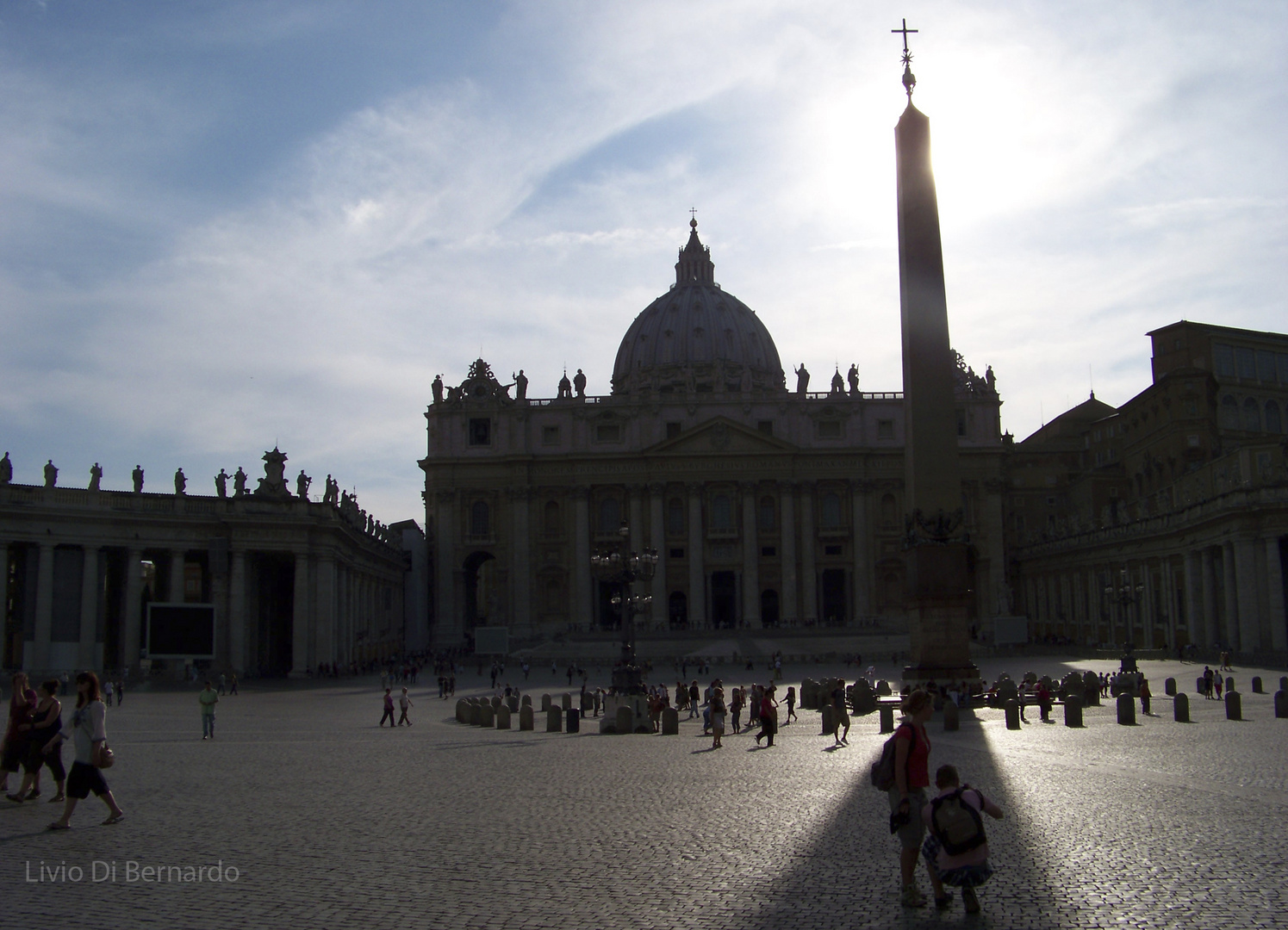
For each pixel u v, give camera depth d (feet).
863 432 426.51
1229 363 366.02
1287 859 46.68
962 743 92.07
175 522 233.35
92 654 219.82
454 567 421.59
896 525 423.64
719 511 423.23
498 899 42.42
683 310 597.11
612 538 421.59
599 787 71.72
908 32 121.49
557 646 346.95
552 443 427.33
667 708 119.14
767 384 584.40
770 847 51.13
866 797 65.31
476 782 74.74
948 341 119.65
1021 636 339.16
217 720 139.95
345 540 279.69
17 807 62.80
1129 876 44.19
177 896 43.06
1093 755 82.53
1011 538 448.65
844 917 39.42
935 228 118.83
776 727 112.27
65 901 42.50
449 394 433.48
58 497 215.72
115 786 72.43
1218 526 241.35
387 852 50.88
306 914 40.60
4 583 206.80
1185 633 272.10
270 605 274.77
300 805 64.34
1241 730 100.58
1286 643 221.46
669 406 428.15
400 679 257.75
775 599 433.07
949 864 38.34
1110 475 404.77
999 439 422.00
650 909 40.81
